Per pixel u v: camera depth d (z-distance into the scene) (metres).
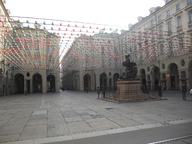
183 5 28.16
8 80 35.09
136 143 4.86
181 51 26.62
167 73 32.38
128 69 16.66
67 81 79.06
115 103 14.44
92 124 7.18
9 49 18.77
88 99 20.06
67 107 12.85
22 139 5.50
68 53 24.23
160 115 8.71
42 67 34.38
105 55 28.06
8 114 10.34
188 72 27.61
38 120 8.30
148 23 37.06
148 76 39.03
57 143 5.08
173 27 30.20
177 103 13.43
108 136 5.57
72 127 6.80
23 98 25.05
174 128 6.30
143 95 16.06
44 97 26.25
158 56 30.05
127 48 27.33
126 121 7.57
